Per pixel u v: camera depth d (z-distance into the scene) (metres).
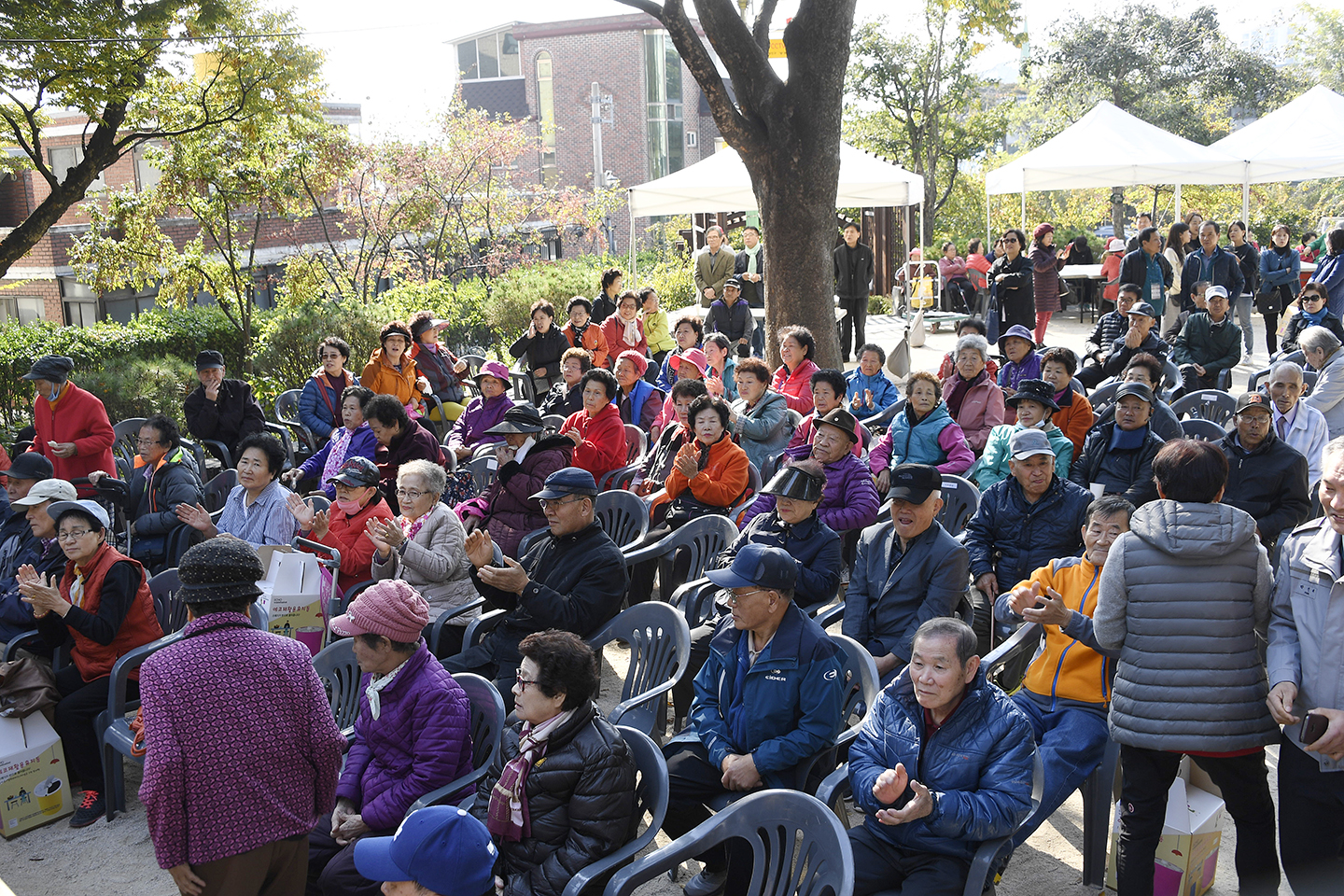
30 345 11.61
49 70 10.58
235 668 2.99
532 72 42.81
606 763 3.16
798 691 3.55
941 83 32.78
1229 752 3.17
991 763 3.12
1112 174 17.48
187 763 2.89
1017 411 6.08
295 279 16.16
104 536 4.81
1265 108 37.91
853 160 15.09
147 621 4.89
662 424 8.12
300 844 3.16
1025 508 5.08
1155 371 6.36
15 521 5.90
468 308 16.08
